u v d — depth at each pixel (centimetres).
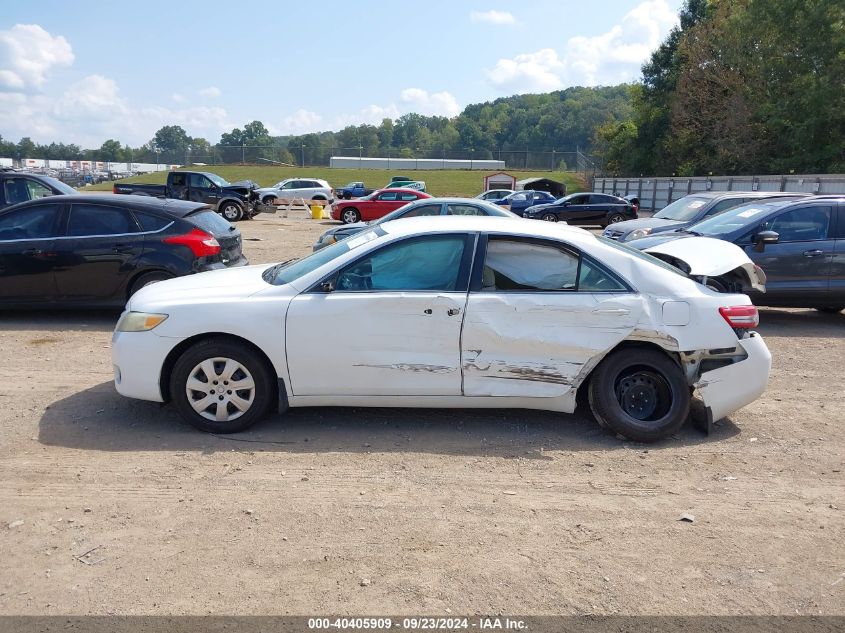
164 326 467
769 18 4234
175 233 821
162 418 507
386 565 321
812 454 469
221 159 8531
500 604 294
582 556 334
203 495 388
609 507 386
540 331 467
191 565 318
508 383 472
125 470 418
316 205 3198
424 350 468
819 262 898
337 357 466
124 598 292
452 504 384
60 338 756
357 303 464
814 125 4072
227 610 286
